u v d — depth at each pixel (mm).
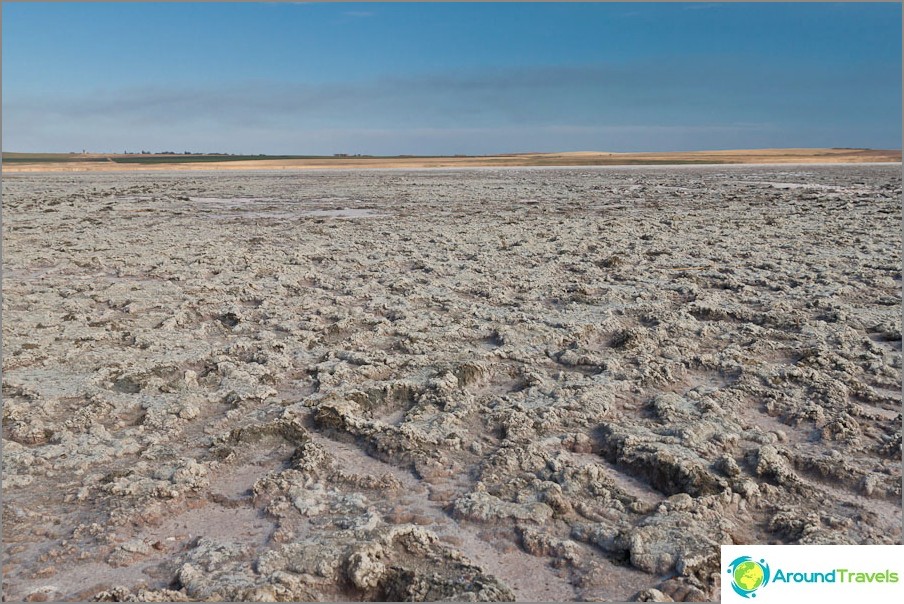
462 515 4781
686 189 30469
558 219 19328
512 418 6109
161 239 16219
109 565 4340
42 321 9148
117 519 4750
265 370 7363
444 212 21922
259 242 15727
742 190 29109
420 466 5434
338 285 11148
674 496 4875
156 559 4422
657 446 5473
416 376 7105
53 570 4285
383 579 4125
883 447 5547
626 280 11086
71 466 5473
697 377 7141
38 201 27312
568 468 5270
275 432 6012
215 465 5496
